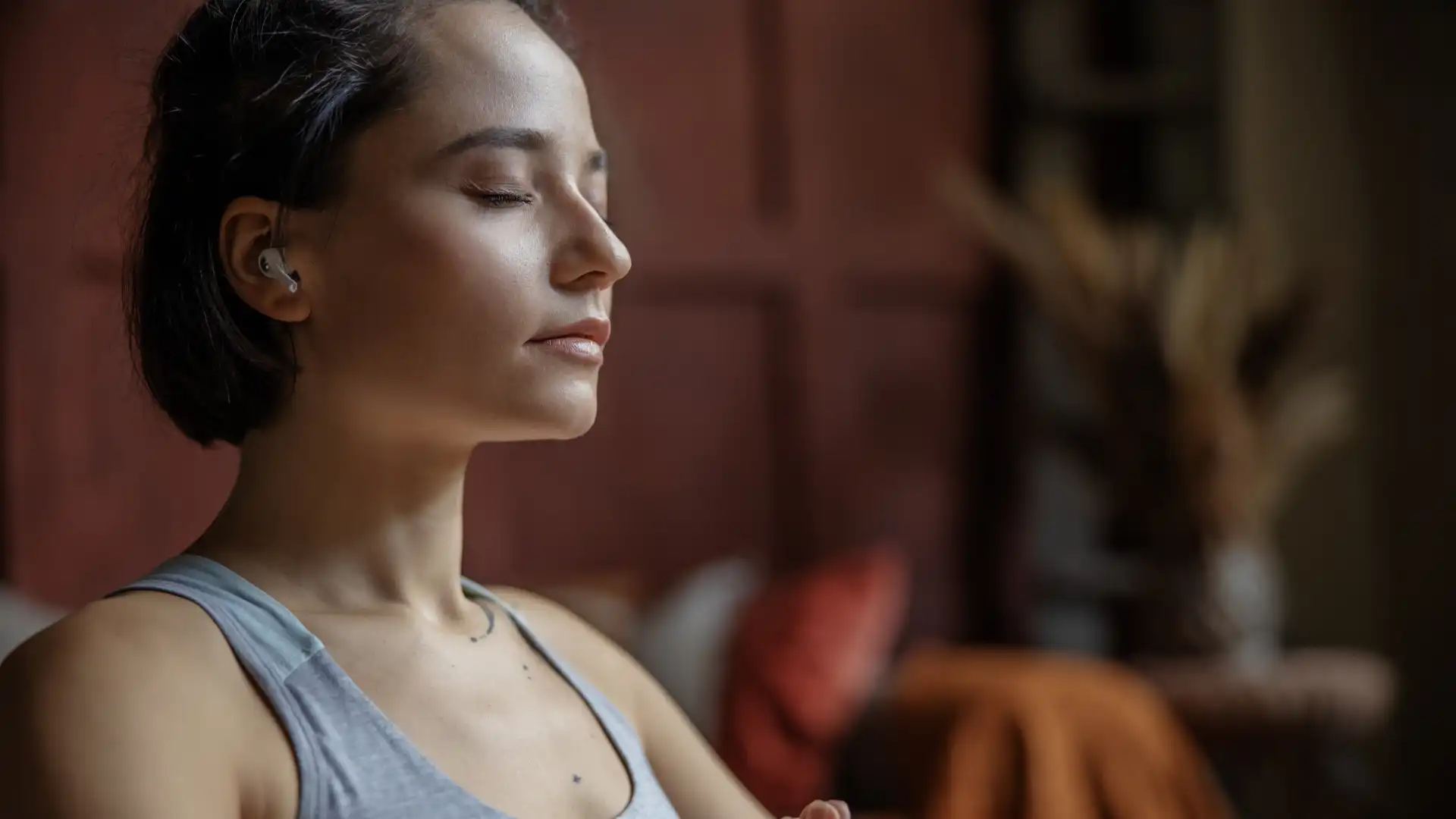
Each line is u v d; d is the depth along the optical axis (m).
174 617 0.59
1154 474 2.80
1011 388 3.23
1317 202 3.42
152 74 0.74
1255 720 2.58
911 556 3.12
